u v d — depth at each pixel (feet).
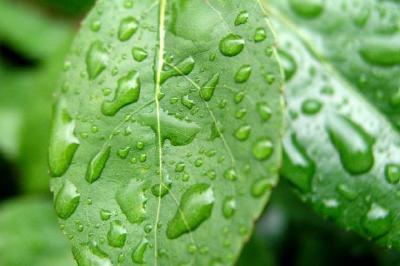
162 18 0.61
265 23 0.58
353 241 0.87
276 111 0.57
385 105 0.67
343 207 0.65
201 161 0.58
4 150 1.09
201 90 0.59
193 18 0.60
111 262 0.58
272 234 0.93
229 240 0.56
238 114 0.58
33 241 0.93
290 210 0.91
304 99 0.68
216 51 0.59
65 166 0.60
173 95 0.60
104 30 0.62
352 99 0.68
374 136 0.67
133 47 0.61
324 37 0.69
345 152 0.66
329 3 0.69
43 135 1.00
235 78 0.58
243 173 0.57
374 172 0.66
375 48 0.68
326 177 0.66
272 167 0.56
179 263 0.57
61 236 0.95
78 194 0.59
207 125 0.58
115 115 0.60
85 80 0.62
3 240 0.93
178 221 0.58
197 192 0.58
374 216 0.65
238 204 0.57
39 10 1.43
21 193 1.03
